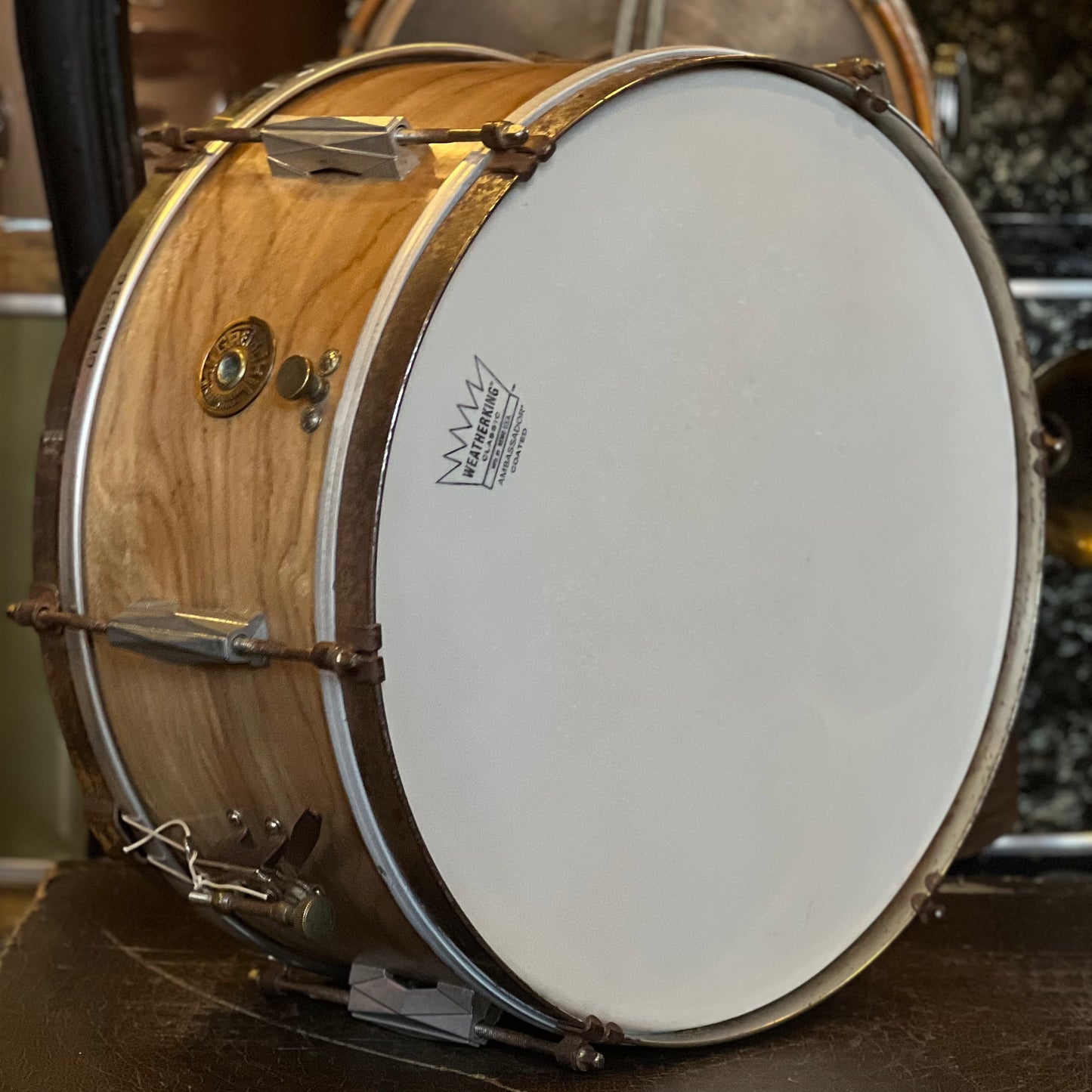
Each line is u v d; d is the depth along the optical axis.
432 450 0.86
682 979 1.04
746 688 1.05
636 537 0.97
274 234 0.96
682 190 0.98
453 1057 1.04
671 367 0.98
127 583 0.96
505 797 0.92
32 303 1.95
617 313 0.95
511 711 0.92
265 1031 1.09
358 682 0.83
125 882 1.43
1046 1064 1.04
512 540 0.91
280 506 0.88
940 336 1.17
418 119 0.99
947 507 1.19
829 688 1.11
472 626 0.89
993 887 1.45
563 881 0.96
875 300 1.12
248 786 0.94
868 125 1.10
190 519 0.92
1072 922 1.36
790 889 1.11
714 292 1.01
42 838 2.02
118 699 0.99
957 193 1.16
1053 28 1.89
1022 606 1.24
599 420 0.95
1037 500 1.24
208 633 0.88
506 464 0.90
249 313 0.94
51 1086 0.99
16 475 1.98
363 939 1.00
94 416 0.99
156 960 1.24
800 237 1.06
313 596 0.86
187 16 1.91
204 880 0.96
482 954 0.90
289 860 0.93
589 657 0.96
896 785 1.18
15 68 1.91
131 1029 1.09
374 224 0.92
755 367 1.04
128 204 1.34
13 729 2.00
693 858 1.03
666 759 1.01
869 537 1.13
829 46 1.56
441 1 1.54
